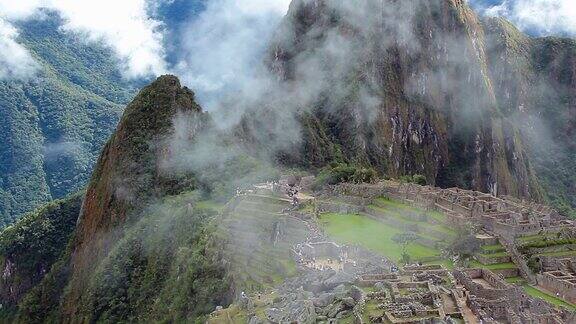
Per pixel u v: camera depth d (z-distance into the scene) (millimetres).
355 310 63875
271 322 66438
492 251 117812
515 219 134625
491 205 156125
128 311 143375
